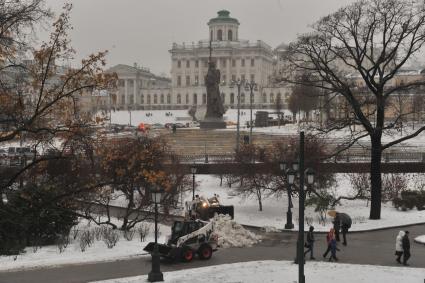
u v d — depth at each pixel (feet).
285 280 64.49
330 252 88.02
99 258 80.79
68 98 76.02
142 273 72.13
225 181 172.76
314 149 136.56
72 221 98.07
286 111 589.32
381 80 118.93
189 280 64.75
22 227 80.48
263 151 158.20
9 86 73.00
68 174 98.68
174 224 85.76
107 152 95.04
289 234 108.37
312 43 120.57
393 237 101.81
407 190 141.79
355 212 130.41
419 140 273.33
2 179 80.64
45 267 74.64
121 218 123.34
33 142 99.09
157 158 126.00
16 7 65.87
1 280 66.33
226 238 95.20
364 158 188.55
